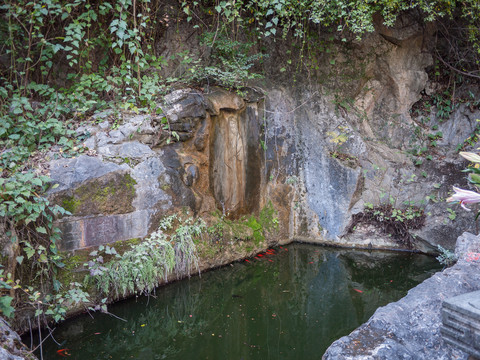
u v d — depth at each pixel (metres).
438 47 7.30
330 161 6.61
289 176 6.77
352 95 7.00
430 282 3.07
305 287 5.23
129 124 4.75
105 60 5.38
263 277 5.52
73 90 5.12
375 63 7.04
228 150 6.01
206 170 5.65
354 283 5.37
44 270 3.81
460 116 7.20
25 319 3.74
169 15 5.99
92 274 4.06
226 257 5.70
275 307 4.69
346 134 6.68
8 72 4.93
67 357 3.58
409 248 6.46
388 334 2.52
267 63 6.55
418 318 2.61
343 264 6.01
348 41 6.69
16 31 4.77
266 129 6.47
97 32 5.48
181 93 5.30
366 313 4.54
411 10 6.68
